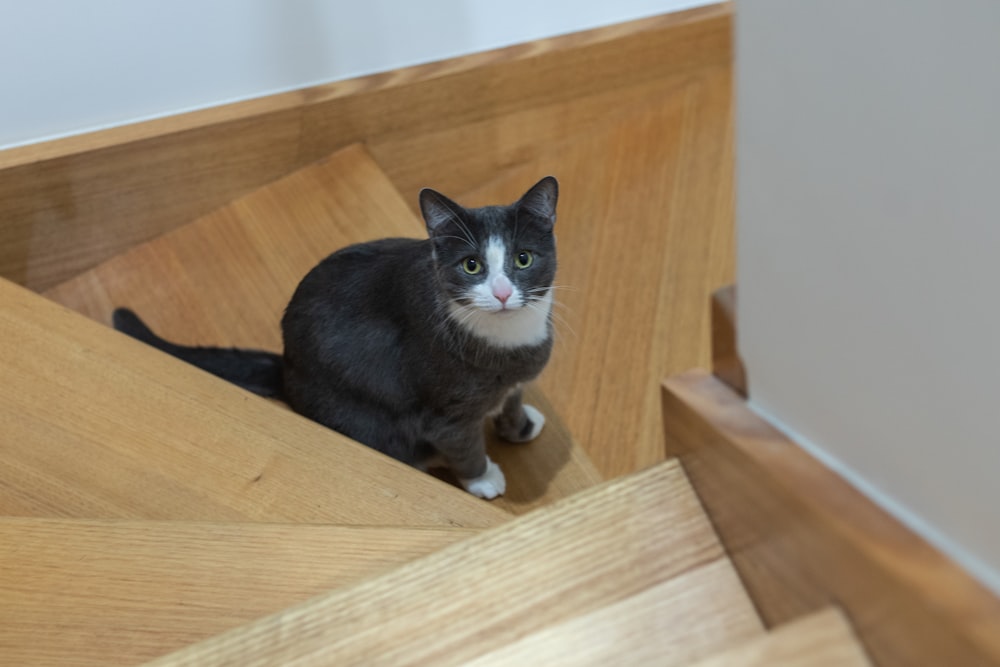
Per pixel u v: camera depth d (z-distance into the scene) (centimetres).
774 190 50
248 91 171
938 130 40
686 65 210
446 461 159
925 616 43
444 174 197
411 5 174
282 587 79
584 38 193
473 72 183
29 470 97
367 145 184
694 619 59
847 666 49
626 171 204
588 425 167
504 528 64
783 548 54
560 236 194
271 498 97
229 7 160
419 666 59
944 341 43
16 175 153
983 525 45
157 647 75
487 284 138
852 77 42
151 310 168
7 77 150
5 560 80
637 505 64
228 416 105
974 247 40
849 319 48
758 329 56
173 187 170
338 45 173
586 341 179
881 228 44
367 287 149
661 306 183
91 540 81
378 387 148
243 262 172
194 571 80
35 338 111
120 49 156
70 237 165
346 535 83
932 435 46
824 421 53
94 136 159
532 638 59
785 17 45
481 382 144
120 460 99
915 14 38
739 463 57
